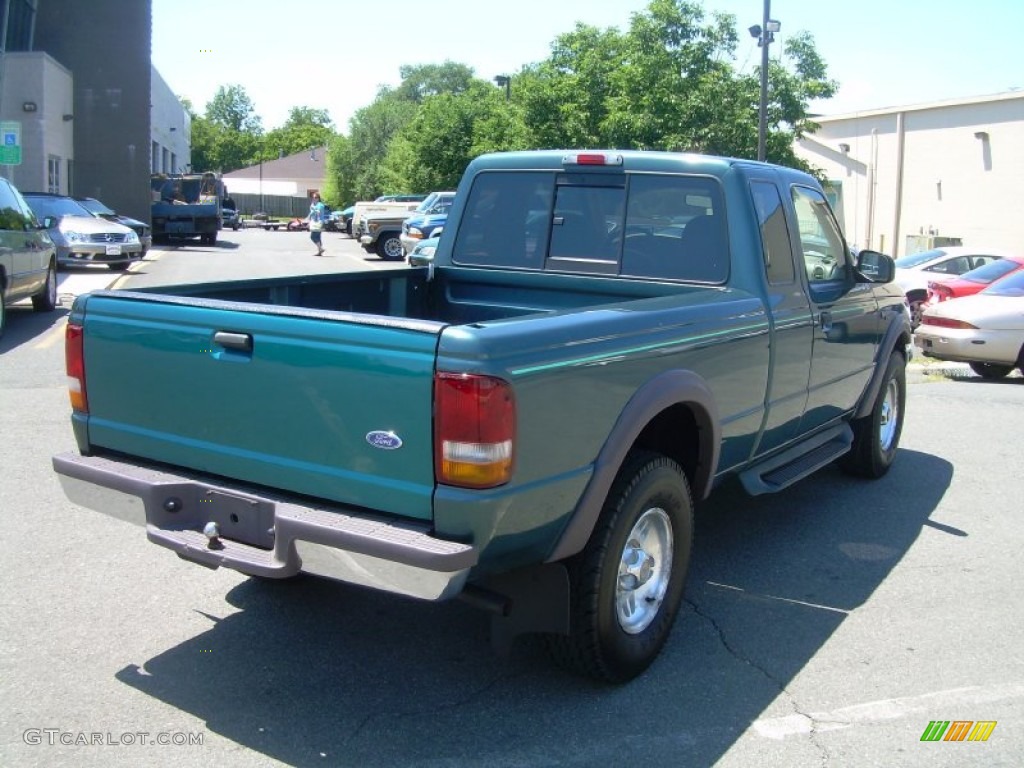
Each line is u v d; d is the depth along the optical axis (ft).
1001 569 17.84
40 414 27.09
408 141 148.97
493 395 10.25
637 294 17.17
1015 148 98.27
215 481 12.29
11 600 15.30
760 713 12.50
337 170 241.35
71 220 70.54
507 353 10.48
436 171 141.08
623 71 89.71
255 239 137.69
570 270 17.87
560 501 11.39
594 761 11.31
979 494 22.59
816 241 19.16
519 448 10.61
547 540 11.46
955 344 38.73
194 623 14.73
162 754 11.24
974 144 102.17
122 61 111.75
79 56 111.04
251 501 11.71
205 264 82.07
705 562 17.93
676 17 87.04
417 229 85.71
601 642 12.40
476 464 10.28
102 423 13.28
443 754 11.37
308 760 11.21
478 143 134.31
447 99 143.74
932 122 106.52
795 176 18.72
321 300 17.10
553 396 11.03
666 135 87.71
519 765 11.19
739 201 16.35
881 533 19.74
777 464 17.72
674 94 87.20
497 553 10.88
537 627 12.05
